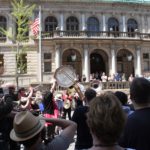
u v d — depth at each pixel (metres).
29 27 50.03
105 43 50.81
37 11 51.94
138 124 5.37
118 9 55.00
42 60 49.84
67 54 51.50
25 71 50.31
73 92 22.16
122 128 3.58
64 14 53.00
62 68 11.85
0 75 50.12
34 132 4.20
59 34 49.28
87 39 49.69
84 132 8.66
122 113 3.61
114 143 3.60
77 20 53.56
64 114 22.14
